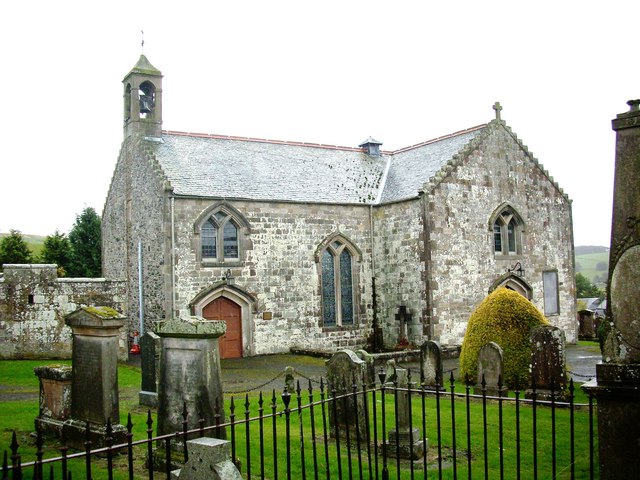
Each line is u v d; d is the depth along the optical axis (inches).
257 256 1168.2
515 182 1348.4
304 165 1331.2
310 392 358.9
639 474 289.0
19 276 1016.9
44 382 524.4
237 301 1144.2
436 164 1300.4
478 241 1268.5
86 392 479.5
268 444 493.0
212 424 412.5
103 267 1449.3
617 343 298.5
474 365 797.2
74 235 1883.6
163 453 427.2
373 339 1286.9
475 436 523.5
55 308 1035.9
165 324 427.5
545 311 1382.9
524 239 1355.8
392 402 655.1
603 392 296.7
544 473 429.4
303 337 1211.9
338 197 1274.6
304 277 1218.6
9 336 1005.8
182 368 422.6
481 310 813.2
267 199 1174.3
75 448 478.3
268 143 1362.0
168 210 1079.0
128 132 1270.9
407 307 1234.6
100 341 470.3
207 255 1125.7
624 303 298.0
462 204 1249.4
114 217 1369.3
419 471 432.1
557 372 676.7
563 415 606.9
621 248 300.8
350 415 511.5
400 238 1251.2
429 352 742.5
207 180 1155.3
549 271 1398.9
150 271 1149.7
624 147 303.1
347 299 1282.0
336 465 440.5
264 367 1024.2
